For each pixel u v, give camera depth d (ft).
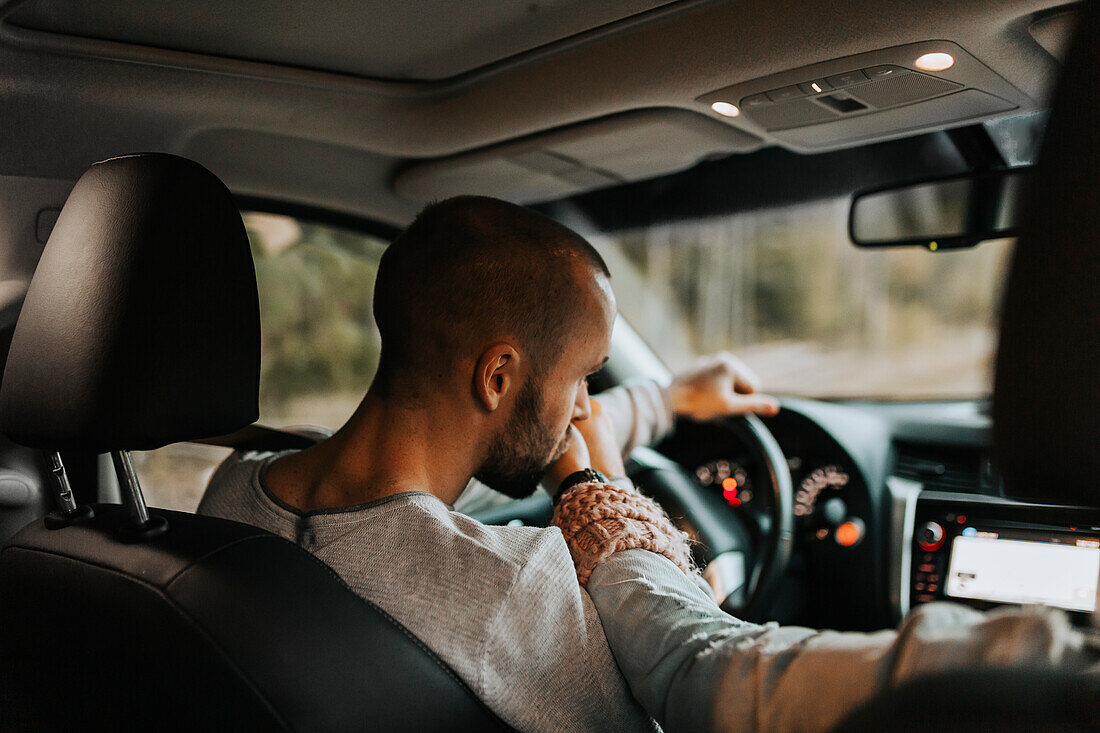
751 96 4.32
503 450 3.22
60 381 2.44
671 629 2.75
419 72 4.73
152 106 4.87
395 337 3.09
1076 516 5.16
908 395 7.19
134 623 2.40
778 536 5.97
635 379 6.83
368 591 2.76
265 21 4.19
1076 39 1.54
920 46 3.63
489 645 2.68
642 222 6.99
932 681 2.02
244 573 2.44
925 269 10.19
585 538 3.17
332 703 2.42
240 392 2.72
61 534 2.67
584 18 4.01
